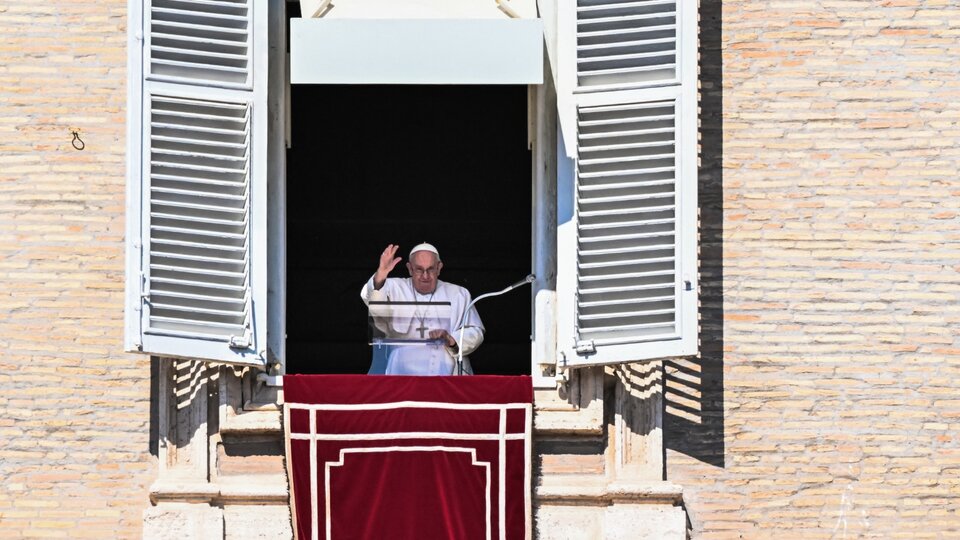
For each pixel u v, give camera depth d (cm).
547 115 4459
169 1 4325
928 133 4444
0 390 4381
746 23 4481
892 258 4419
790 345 4403
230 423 4325
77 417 4375
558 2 4419
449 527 4309
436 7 4556
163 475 4325
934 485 4369
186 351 4259
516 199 6016
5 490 4359
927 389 4391
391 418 4325
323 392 4328
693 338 4291
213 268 4297
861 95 4456
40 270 4409
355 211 6025
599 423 4331
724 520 4356
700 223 4434
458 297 4641
